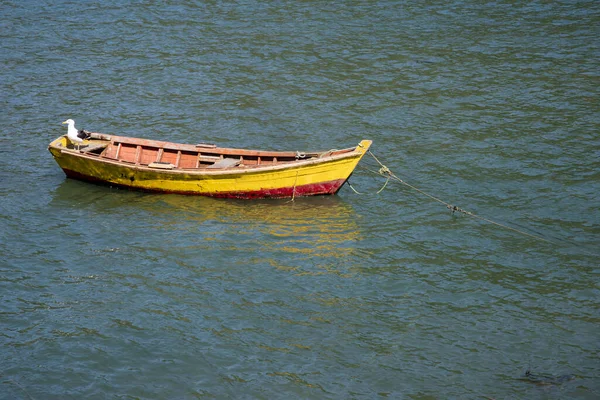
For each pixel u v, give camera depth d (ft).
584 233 94.79
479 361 72.69
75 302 81.05
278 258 89.71
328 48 159.12
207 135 124.36
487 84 141.08
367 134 124.36
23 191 104.99
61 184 107.45
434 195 104.88
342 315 79.46
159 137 123.44
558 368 71.56
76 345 74.38
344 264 88.63
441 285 84.79
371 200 103.81
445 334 76.54
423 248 92.17
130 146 109.50
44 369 71.20
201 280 85.15
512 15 174.19
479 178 109.19
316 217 99.40
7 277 84.99
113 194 105.19
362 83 143.43
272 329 77.10
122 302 81.15
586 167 111.04
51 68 150.00
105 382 69.77
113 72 148.87
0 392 68.28
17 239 92.84
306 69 149.89
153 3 184.75
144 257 89.56
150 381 69.97
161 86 142.92
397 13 177.06
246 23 172.76
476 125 125.80
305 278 85.81
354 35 165.37
